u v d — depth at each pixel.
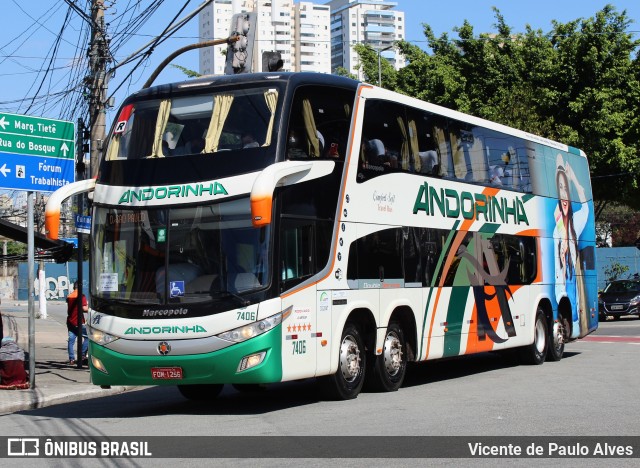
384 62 40.47
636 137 37.72
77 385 15.02
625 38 37.94
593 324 21.03
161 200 11.19
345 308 11.98
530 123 34.69
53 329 33.88
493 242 16.31
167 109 11.62
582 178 21.27
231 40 17.47
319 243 11.57
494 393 12.85
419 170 14.09
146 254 11.11
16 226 16.72
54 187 14.94
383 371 12.97
